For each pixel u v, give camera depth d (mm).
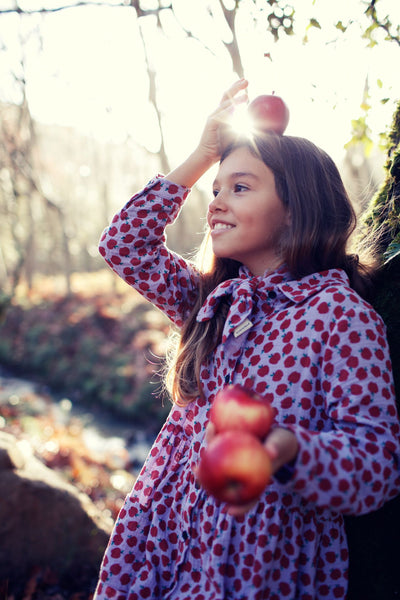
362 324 1071
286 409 1108
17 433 5746
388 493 963
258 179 1244
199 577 1150
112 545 1335
